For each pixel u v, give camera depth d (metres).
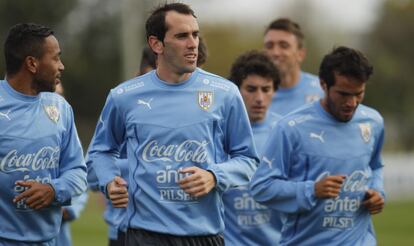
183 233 21.28
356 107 23.81
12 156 21.91
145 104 21.67
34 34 22.12
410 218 70.88
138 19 146.12
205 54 26.55
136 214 21.75
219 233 21.91
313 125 24.23
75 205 28.83
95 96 157.38
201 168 21.41
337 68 23.19
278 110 34.56
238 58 29.12
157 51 21.70
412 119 159.38
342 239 24.08
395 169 104.81
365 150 24.42
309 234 24.09
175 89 21.67
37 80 22.22
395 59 162.50
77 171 22.91
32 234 22.45
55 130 22.50
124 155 23.11
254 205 27.41
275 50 34.03
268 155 24.36
